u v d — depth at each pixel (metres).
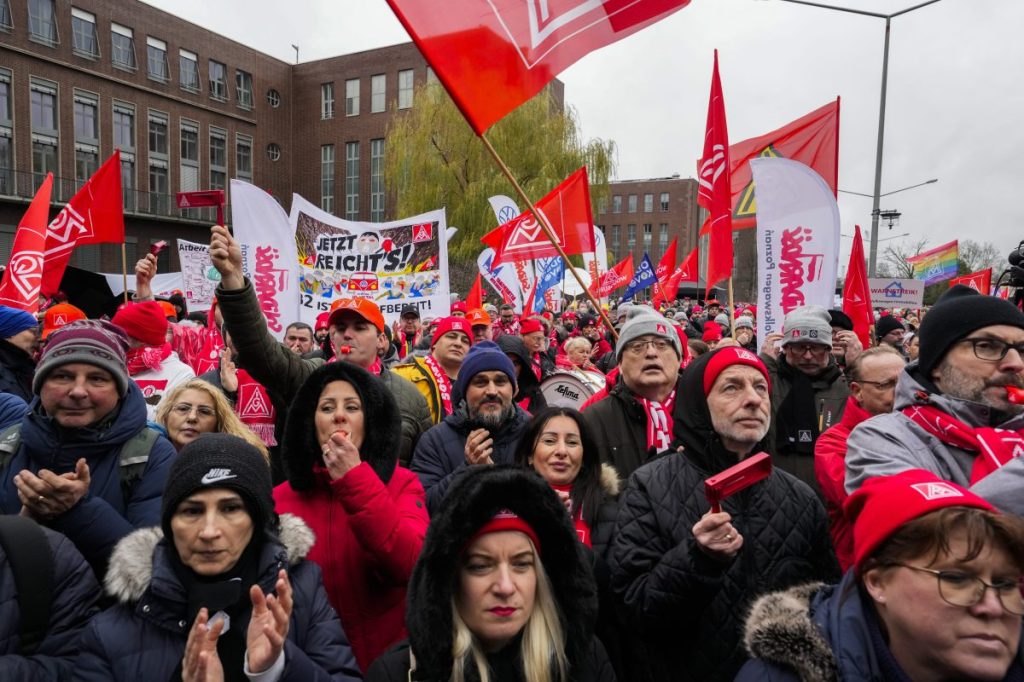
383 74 40.25
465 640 1.71
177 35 36.41
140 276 4.61
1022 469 1.82
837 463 2.83
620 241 71.88
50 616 1.88
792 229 5.16
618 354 3.57
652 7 3.41
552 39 3.38
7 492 2.46
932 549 1.29
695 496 2.36
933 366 2.22
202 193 3.16
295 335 5.82
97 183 5.83
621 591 2.31
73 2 32.06
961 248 41.81
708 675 2.15
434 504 3.05
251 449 2.01
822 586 1.66
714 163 4.82
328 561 2.43
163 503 1.91
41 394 2.50
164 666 1.75
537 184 24.33
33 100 30.95
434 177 25.81
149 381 4.21
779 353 4.33
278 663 1.67
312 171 42.00
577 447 2.76
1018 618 1.29
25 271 5.13
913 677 1.37
